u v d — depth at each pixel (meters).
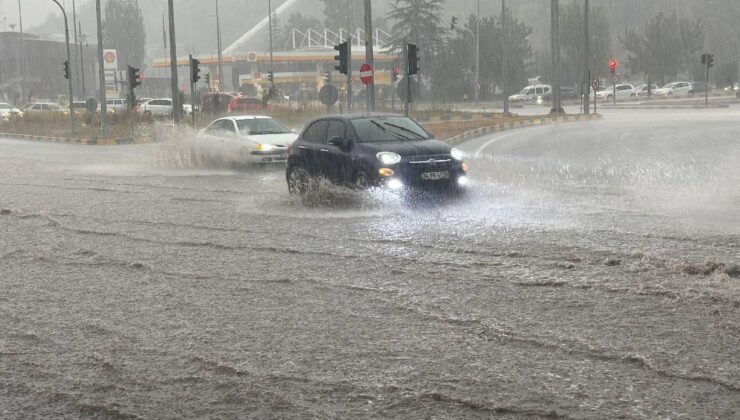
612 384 6.98
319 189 19.58
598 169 25.64
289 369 7.62
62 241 15.24
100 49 56.12
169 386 7.26
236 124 31.69
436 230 15.16
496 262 12.18
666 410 6.38
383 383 7.18
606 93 115.38
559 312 9.36
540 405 6.55
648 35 127.56
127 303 10.34
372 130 19.92
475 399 6.73
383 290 10.67
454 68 125.38
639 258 12.18
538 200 18.88
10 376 7.64
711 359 7.56
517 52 126.94
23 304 10.43
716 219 15.60
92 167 33.38
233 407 6.73
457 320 9.13
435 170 18.61
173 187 24.67
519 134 45.56
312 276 11.63
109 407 6.79
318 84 165.12
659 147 33.25
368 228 15.70
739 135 38.25
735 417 6.22
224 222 17.11
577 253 12.66
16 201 21.77
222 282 11.41
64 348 8.48
